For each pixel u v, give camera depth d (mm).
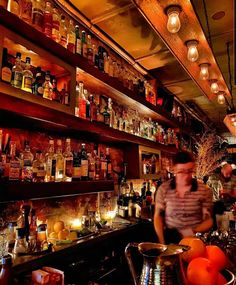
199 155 5203
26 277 1237
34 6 1661
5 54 1365
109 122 2332
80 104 1986
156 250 722
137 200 2877
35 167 1646
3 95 1237
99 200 2545
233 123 4211
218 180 4410
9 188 1248
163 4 1501
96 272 1820
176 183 2070
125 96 2504
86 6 2154
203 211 2008
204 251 764
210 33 2613
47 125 1709
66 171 1849
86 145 2471
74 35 1956
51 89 1686
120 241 2184
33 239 1485
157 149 3287
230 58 3209
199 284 653
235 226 1462
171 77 3643
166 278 643
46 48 1534
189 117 5734
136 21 2326
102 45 2666
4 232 1562
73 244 1625
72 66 1767
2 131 1629
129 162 2910
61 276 1217
